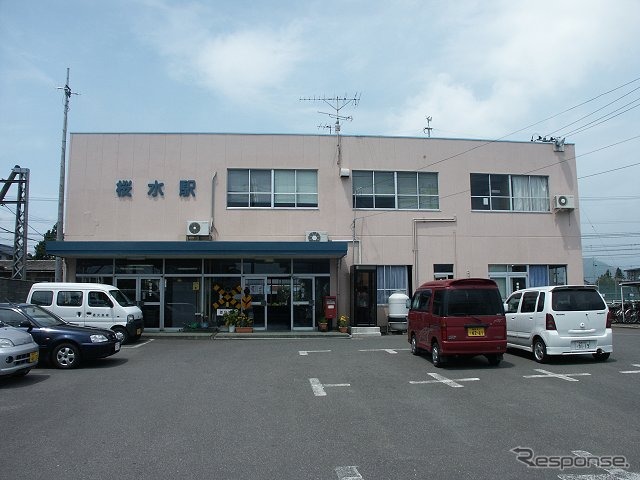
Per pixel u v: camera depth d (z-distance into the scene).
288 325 20.56
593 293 11.84
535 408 7.68
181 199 20.91
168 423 7.04
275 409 7.80
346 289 20.98
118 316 16.69
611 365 11.34
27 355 10.09
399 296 20.44
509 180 22.70
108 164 20.92
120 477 5.05
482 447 5.88
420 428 6.69
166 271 20.53
